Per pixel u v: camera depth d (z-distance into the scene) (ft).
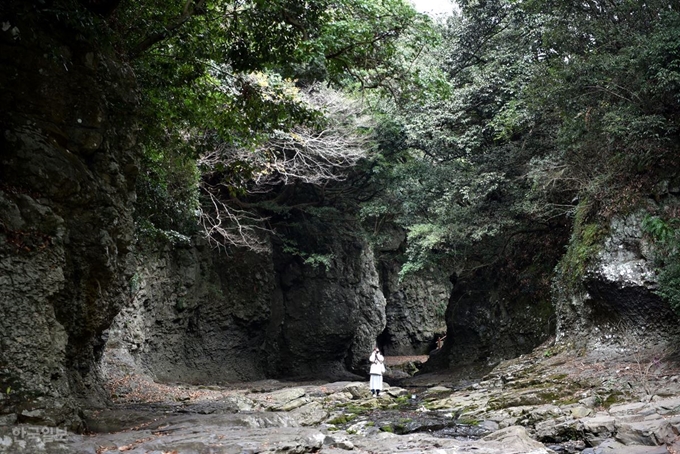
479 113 77.41
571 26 61.11
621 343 52.11
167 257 77.10
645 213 52.26
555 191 65.92
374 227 113.60
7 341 24.13
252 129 47.47
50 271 26.11
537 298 73.20
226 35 41.47
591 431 31.68
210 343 86.99
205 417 32.99
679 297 43.98
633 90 52.03
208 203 85.25
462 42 79.46
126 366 62.69
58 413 24.66
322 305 103.76
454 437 37.35
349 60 41.75
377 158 88.89
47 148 27.91
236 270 92.12
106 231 31.76
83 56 30.81
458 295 87.10
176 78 43.78
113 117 34.27
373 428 42.24
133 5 38.55
